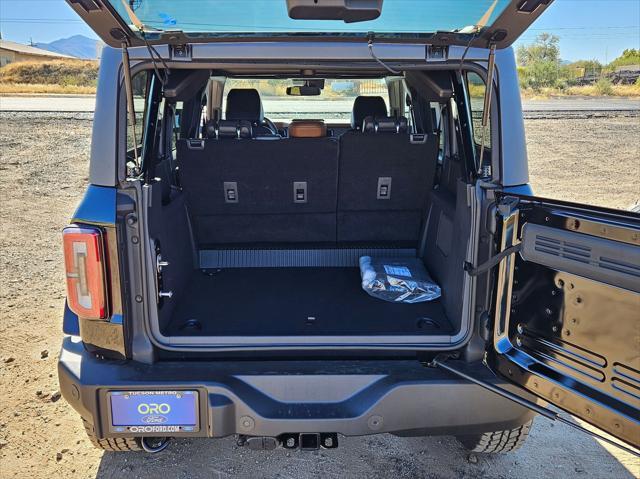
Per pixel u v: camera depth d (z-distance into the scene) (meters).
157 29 2.03
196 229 3.40
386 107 4.29
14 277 5.51
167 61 2.12
